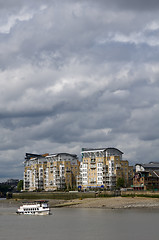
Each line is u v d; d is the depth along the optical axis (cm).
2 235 9956
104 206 17762
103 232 10100
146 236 9331
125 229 10519
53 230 10738
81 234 9862
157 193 18700
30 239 9244
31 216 15300
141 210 15538
